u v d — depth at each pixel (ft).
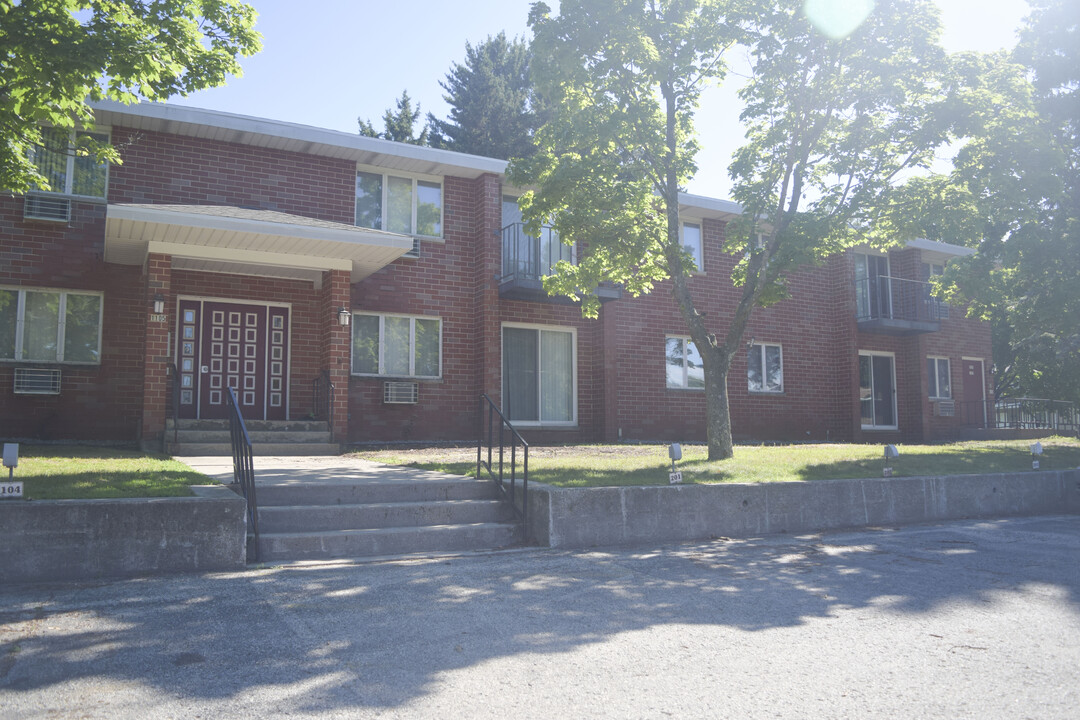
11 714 10.74
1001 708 11.57
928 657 14.02
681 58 37.06
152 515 20.20
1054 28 59.82
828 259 72.59
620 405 59.98
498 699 11.69
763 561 23.25
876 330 72.79
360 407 51.37
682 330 63.52
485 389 53.98
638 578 20.47
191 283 46.83
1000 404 85.15
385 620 15.94
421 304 53.98
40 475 24.54
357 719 10.84
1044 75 59.77
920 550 25.58
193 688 11.90
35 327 43.78
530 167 39.32
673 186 40.34
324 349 47.09
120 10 27.12
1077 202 55.11
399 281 53.36
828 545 26.45
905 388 75.77
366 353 52.26
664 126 39.91
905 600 18.35
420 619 16.06
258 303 48.78
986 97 36.96
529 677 12.68
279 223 40.96
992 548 26.11
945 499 34.71
